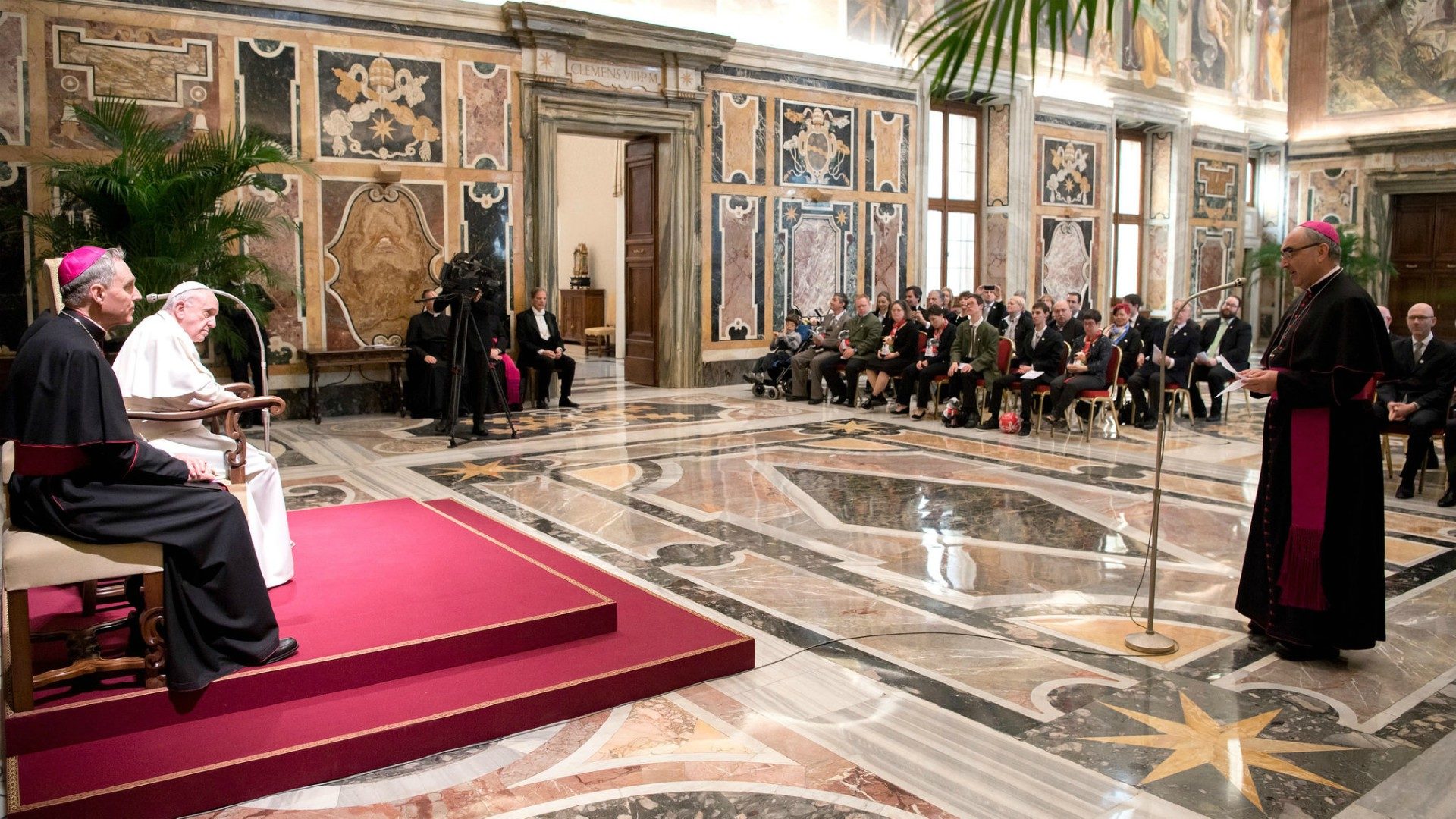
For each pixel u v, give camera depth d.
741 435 10.16
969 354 10.86
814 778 3.33
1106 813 3.09
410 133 11.34
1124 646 4.53
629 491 7.61
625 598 4.99
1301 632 4.27
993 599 5.18
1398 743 3.57
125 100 9.80
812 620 4.86
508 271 12.10
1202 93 18.67
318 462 8.57
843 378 12.54
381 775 3.37
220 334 9.00
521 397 11.73
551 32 11.78
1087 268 17.66
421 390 11.02
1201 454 9.33
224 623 3.59
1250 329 11.71
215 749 3.27
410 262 11.48
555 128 12.19
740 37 13.65
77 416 3.42
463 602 4.41
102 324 3.76
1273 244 16.11
